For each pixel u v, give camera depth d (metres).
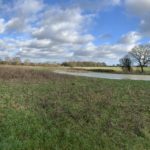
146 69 86.12
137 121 11.31
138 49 85.06
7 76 26.55
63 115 11.38
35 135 8.86
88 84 23.41
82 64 107.75
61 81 25.42
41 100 14.27
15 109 11.71
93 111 12.48
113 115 12.09
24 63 85.25
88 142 8.80
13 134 8.70
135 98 16.48
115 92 18.52
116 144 8.92
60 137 8.98
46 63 89.94
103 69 86.38
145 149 8.77
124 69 85.25
